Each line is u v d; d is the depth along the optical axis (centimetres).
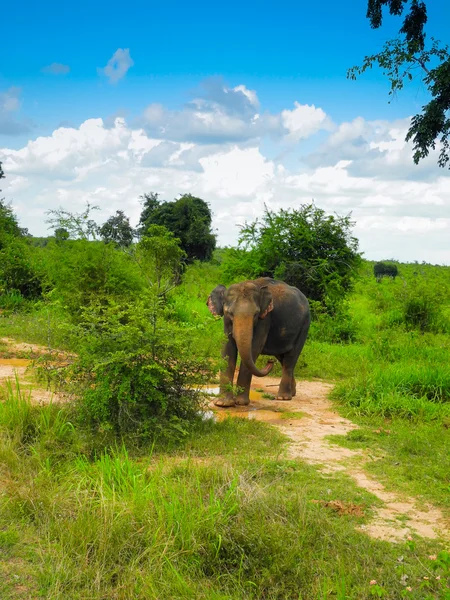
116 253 1552
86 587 353
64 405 659
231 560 391
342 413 839
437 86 1280
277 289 945
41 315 1434
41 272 1850
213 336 1180
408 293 1875
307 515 448
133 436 617
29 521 427
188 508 429
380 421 791
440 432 729
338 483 550
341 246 1811
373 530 460
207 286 2634
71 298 1402
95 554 384
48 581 355
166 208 3984
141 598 348
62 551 383
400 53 1280
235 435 675
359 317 1983
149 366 630
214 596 349
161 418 653
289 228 1784
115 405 642
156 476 490
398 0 1427
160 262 1681
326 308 1727
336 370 1157
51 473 502
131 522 410
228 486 480
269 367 898
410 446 669
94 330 681
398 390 908
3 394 732
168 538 394
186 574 375
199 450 621
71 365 667
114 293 1455
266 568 383
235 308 845
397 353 1281
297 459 614
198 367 696
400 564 404
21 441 585
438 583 378
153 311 685
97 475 501
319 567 391
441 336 1639
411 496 534
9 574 362
